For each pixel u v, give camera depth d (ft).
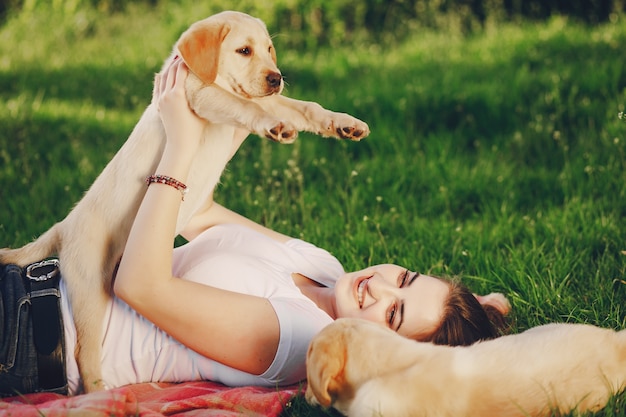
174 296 8.41
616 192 15.37
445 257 13.35
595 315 10.51
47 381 8.60
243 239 9.86
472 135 20.11
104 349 8.95
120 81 28.73
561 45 26.23
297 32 32.63
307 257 10.12
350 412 7.36
